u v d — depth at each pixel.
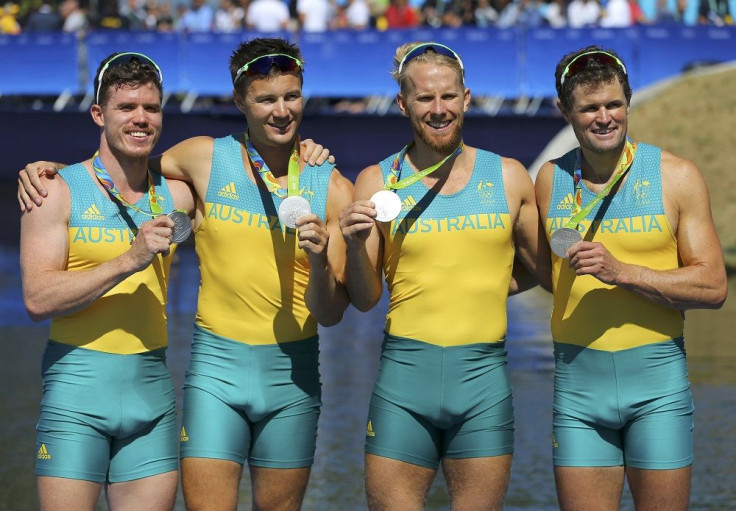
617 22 22.30
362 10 22.84
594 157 5.90
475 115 22.02
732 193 19.30
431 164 6.04
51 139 23.20
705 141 20.47
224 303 6.16
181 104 22.53
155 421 5.92
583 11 22.33
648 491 5.85
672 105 21.45
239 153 6.21
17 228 23.44
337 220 6.20
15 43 22.25
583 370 5.95
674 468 5.81
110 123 5.80
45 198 5.78
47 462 5.75
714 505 7.60
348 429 9.46
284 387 6.16
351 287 6.04
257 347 6.13
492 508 6.09
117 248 5.86
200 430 6.09
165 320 6.06
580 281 5.96
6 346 13.05
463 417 6.02
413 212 6.02
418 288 6.02
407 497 6.05
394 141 22.42
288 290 6.15
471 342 6.00
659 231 5.88
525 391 10.71
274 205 6.13
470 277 6.00
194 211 6.30
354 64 21.77
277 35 21.72
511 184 6.07
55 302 5.64
